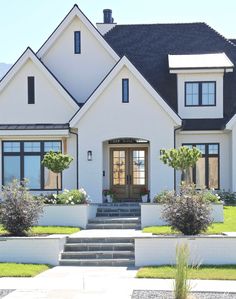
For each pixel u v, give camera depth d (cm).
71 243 2123
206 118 3183
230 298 1388
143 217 2478
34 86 3120
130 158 3180
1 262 1955
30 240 1981
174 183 2959
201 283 1574
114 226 2494
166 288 1497
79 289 1503
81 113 2981
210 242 1903
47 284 1580
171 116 2948
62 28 3269
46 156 2717
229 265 1861
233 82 3328
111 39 3634
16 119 3123
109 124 2989
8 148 3086
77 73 3284
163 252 1914
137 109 2978
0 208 2155
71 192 2633
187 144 3156
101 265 1967
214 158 3153
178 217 2022
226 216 2564
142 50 3550
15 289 1509
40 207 2183
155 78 3362
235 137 3020
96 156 3002
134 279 1653
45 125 3075
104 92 2992
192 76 3192
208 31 3622
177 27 3659
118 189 3181
